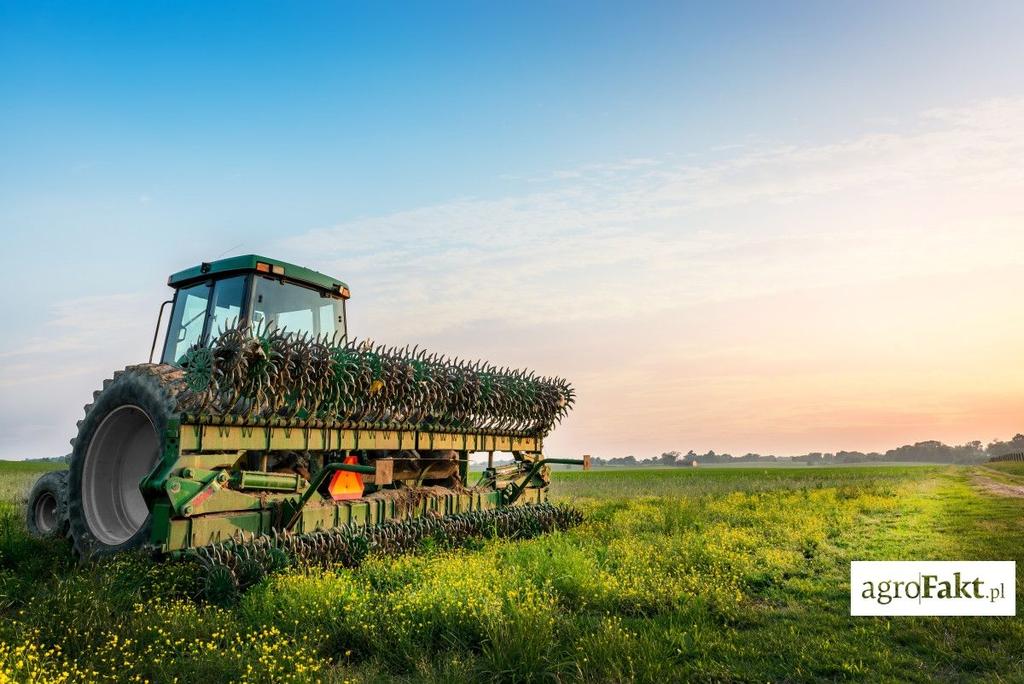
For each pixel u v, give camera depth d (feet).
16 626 18.06
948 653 19.25
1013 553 34.78
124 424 28.22
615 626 20.03
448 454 40.04
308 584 22.24
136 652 17.47
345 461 31.81
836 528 45.57
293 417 28.63
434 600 21.12
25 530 32.22
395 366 32.71
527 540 38.06
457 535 34.81
